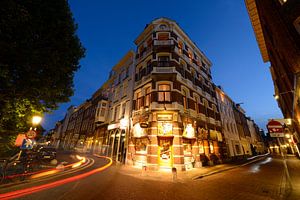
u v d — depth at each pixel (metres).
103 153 21.80
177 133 13.34
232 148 24.50
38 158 12.80
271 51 13.32
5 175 8.20
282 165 17.19
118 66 25.70
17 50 5.94
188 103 16.59
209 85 23.91
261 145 46.47
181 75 16.77
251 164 18.50
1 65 5.23
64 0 8.07
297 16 6.98
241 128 32.94
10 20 5.39
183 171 12.22
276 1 8.15
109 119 23.31
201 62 23.64
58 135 52.09
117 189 6.91
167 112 13.98
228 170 13.60
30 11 6.53
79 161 15.92
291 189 7.19
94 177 9.21
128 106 18.81
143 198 5.88
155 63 15.84
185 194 6.50
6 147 8.37
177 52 17.53
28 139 8.87
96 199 5.56
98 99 29.50
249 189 7.38
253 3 11.74
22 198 5.50
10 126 7.95
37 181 7.95
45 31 7.20
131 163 14.66
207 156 16.67
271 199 5.93
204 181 9.11
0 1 5.20
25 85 6.75
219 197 6.18
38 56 6.52
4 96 6.45
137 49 21.12
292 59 7.64
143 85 16.89
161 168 12.49
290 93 12.11
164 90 15.21
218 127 21.72
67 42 8.03
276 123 7.16
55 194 5.98
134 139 15.37
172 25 18.56
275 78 17.70
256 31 13.75
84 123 33.94
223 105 27.53
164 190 7.04
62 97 9.32
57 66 7.62
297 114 11.97
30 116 8.59
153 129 13.53
